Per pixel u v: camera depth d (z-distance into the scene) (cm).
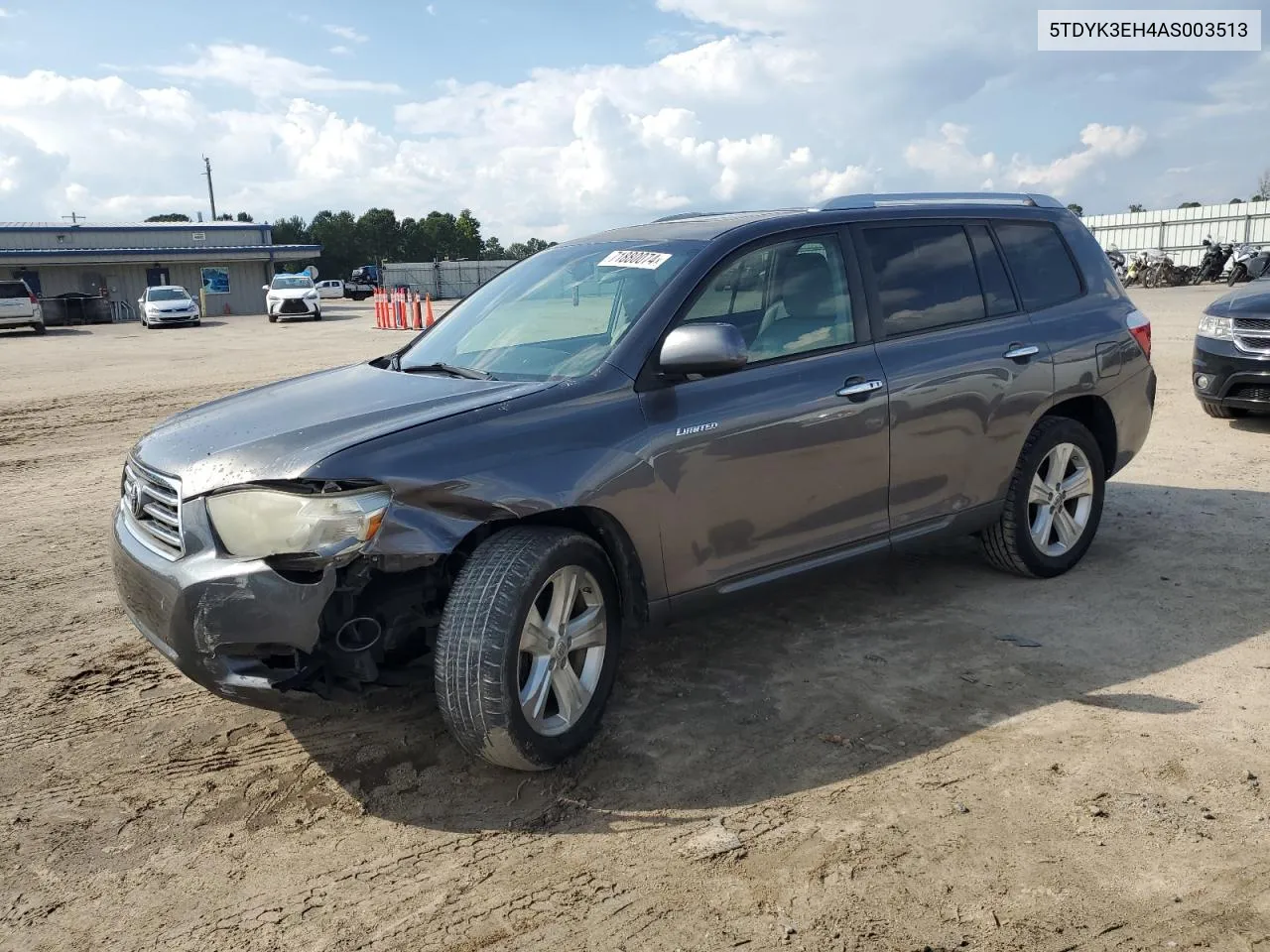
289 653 293
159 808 310
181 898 265
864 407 395
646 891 261
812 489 385
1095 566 507
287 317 3472
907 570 511
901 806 295
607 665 338
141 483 333
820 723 350
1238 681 371
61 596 512
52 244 4659
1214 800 292
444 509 298
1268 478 678
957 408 429
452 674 297
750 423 362
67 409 1221
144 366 1792
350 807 308
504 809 304
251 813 306
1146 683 372
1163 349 1423
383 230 11369
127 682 404
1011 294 469
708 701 371
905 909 249
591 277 395
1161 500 629
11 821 304
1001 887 256
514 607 298
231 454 306
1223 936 236
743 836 284
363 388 367
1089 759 318
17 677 410
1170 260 3425
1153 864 264
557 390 333
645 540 340
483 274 6291
